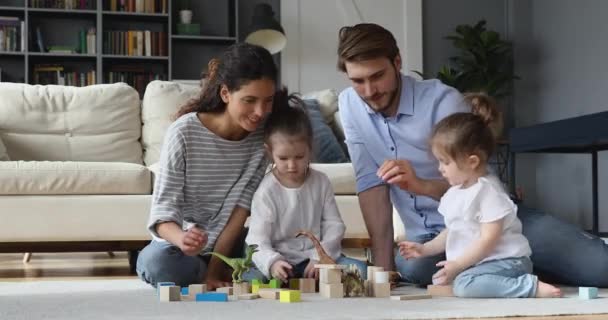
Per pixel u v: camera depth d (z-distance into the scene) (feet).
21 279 9.46
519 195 19.86
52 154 12.44
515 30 21.22
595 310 4.95
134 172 10.77
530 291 5.83
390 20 21.17
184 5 20.84
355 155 7.34
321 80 20.92
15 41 19.76
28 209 10.38
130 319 4.57
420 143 7.04
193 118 6.66
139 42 20.30
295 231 6.84
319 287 6.23
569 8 19.01
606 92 17.49
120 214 10.55
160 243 6.85
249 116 6.25
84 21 20.58
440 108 6.99
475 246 6.06
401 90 7.02
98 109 12.84
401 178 6.42
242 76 6.13
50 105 12.67
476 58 20.26
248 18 21.03
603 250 6.89
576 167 18.95
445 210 6.35
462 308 5.02
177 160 6.56
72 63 20.52
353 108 7.30
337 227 6.89
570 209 19.25
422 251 6.53
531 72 20.80
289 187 6.82
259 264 6.47
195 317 4.60
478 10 21.67
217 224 6.86
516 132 12.92
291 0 20.79
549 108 20.04
